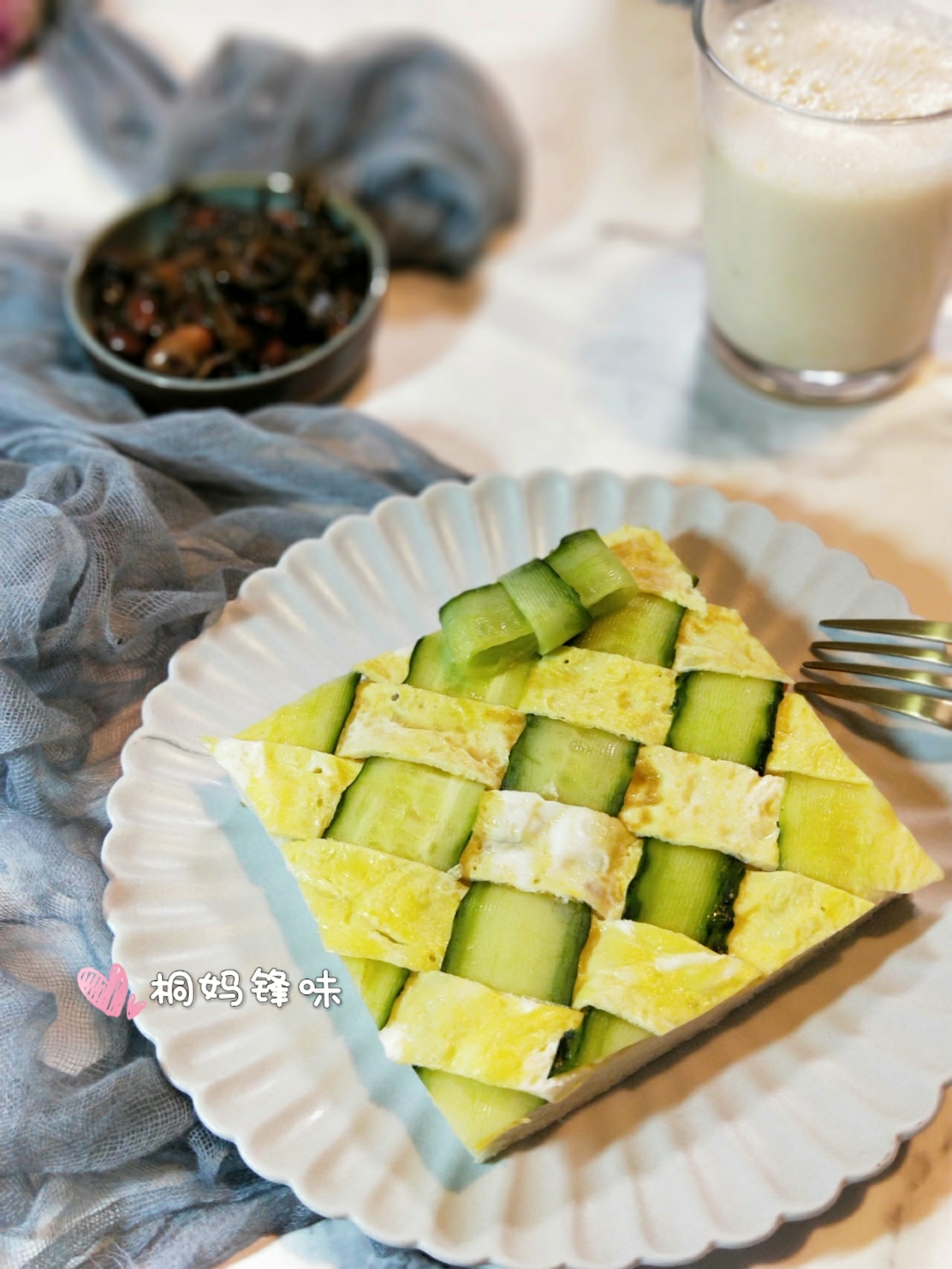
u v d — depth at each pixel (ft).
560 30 1.81
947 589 1.33
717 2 1.26
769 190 1.25
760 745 1.10
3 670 1.18
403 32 1.82
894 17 1.25
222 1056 1.04
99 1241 1.05
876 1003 1.06
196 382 1.40
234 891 1.13
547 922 1.03
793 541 1.28
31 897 1.16
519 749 1.10
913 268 1.31
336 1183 0.99
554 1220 0.98
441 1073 0.99
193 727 1.20
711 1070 1.05
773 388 1.48
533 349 1.55
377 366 1.54
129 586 1.27
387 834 1.07
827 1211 1.03
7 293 1.57
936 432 1.44
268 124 1.69
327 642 1.26
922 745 1.17
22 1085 1.08
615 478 1.31
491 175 1.62
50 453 1.36
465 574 1.30
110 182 1.73
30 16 1.78
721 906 1.04
